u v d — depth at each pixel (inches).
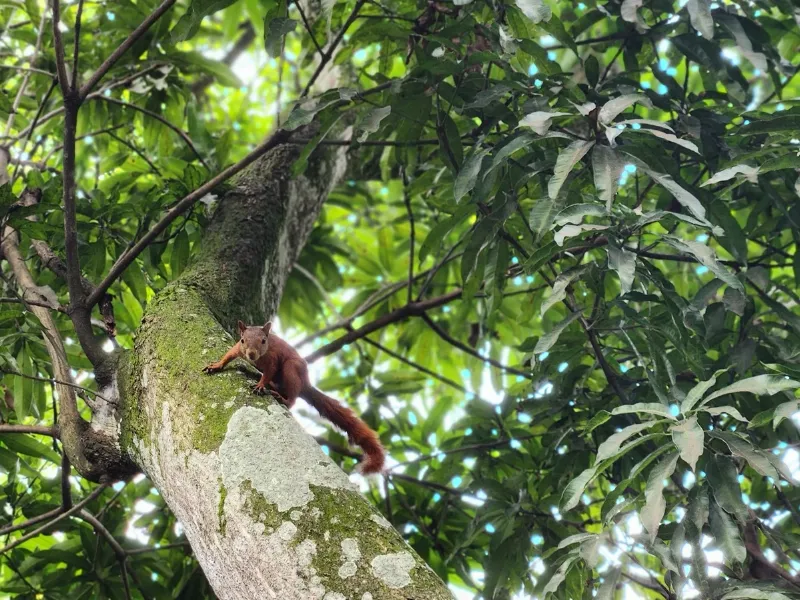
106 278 158.4
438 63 167.3
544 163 161.8
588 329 163.0
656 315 173.9
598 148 138.7
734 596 121.9
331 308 281.3
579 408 193.6
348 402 239.8
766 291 187.3
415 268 301.9
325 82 267.0
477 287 188.1
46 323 166.4
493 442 211.3
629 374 182.7
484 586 185.8
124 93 270.1
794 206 184.9
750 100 215.3
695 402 124.0
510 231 200.2
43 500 208.1
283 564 91.8
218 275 167.2
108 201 190.4
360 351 246.8
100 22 245.9
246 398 115.0
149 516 219.0
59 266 183.5
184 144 259.1
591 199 152.6
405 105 177.2
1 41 256.4
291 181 207.9
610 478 188.2
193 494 105.7
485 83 175.9
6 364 182.9
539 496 194.1
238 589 95.3
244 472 101.7
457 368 306.3
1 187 154.6
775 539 154.3
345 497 98.3
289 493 97.9
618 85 175.6
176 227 193.9
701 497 130.3
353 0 217.0
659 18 201.5
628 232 136.8
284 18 167.0
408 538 216.5
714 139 178.7
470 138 194.4
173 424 116.6
